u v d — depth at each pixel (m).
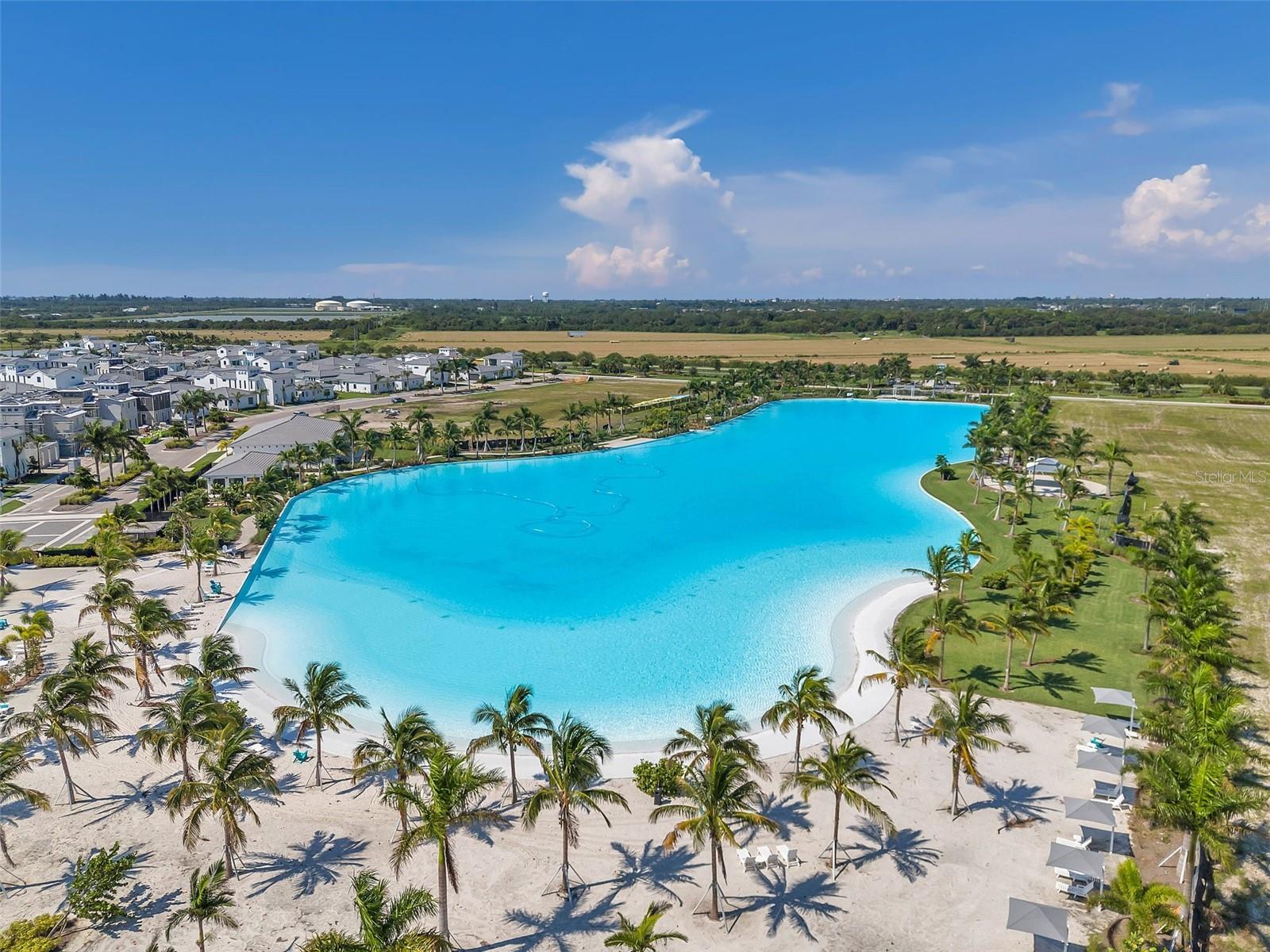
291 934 37.09
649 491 128.38
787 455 158.00
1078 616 74.56
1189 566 64.75
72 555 88.94
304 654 68.94
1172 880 40.12
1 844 41.94
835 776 39.88
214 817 45.75
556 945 36.59
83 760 51.41
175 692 60.53
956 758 44.72
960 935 37.12
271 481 117.94
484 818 36.69
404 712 59.38
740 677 65.12
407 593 83.62
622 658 68.69
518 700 46.44
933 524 108.94
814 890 40.12
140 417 173.88
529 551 97.88
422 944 31.75
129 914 38.31
